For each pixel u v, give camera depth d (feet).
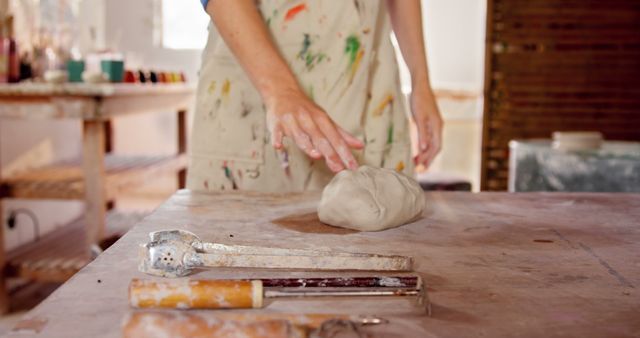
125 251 2.73
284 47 4.76
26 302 9.32
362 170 3.45
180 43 15.66
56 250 9.36
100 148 8.11
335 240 3.03
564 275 2.56
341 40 4.75
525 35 11.35
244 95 4.75
